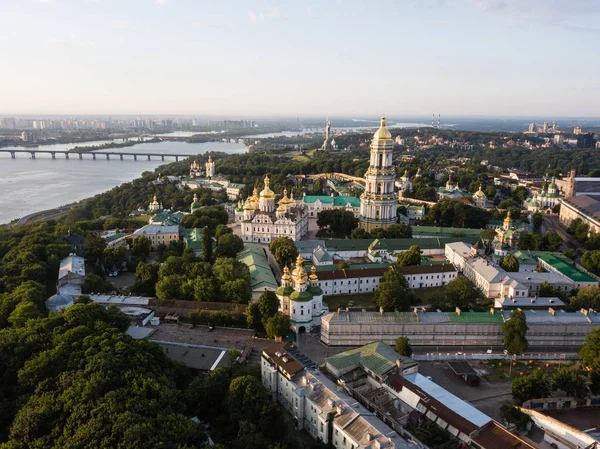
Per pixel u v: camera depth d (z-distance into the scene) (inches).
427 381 6289.4
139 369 5457.7
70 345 5925.2
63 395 5044.3
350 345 7672.2
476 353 7317.9
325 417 5260.8
